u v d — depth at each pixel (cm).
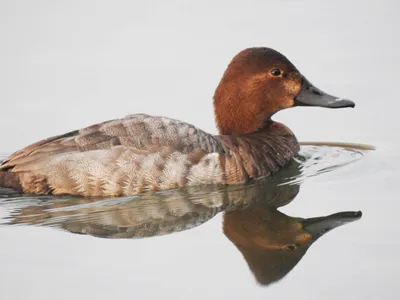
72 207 1083
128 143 1095
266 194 1148
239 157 1171
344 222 1027
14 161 1084
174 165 1105
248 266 920
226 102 1260
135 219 1066
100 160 1078
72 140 1092
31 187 1086
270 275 898
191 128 1150
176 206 1114
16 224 1041
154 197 1105
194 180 1120
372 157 1315
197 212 1094
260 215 1073
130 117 1133
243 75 1245
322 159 1319
